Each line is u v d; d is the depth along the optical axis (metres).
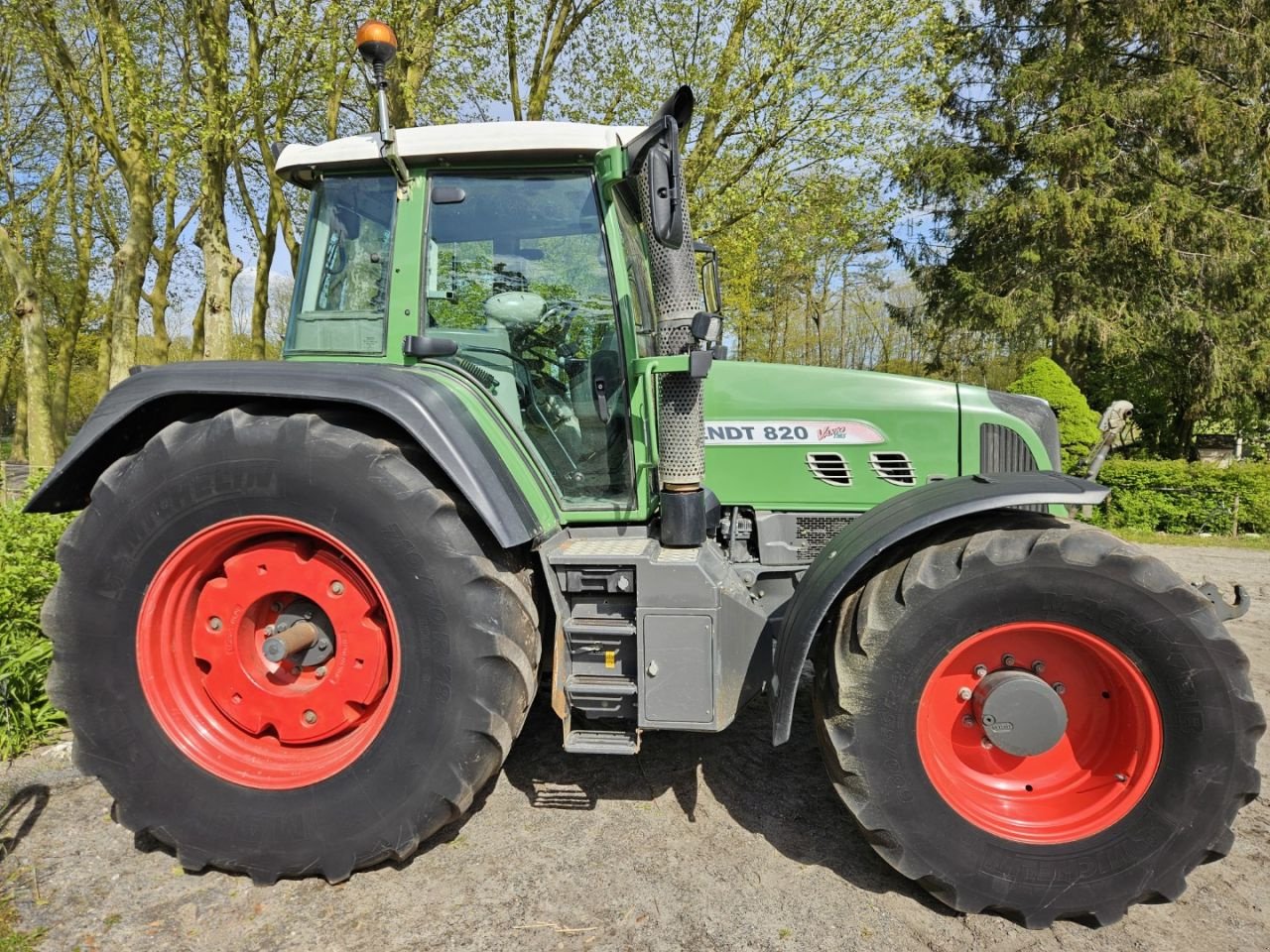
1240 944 2.01
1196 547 9.05
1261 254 12.81
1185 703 2.02
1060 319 13.50
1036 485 2.18
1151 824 2.05
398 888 2.20
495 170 2.59
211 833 2.23
